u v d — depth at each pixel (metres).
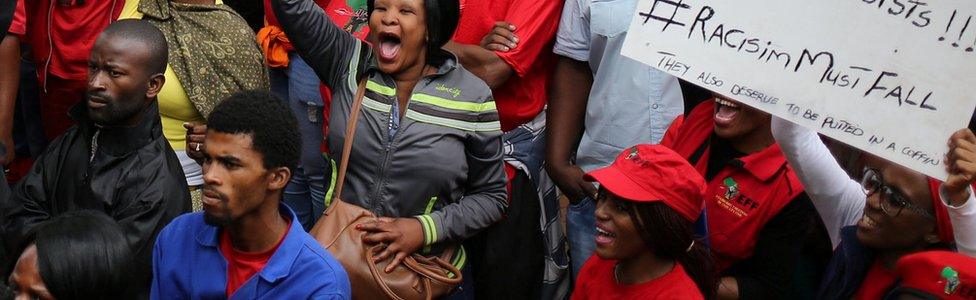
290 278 2.95
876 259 3.37
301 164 4.81
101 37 3.58
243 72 4.43
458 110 3.86
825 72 3.13
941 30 3.06
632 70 4.48
